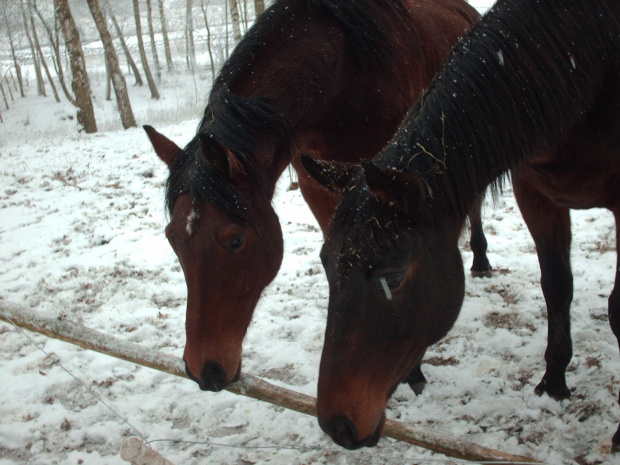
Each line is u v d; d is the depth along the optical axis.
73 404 3.70
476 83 2.28
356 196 2.08
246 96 3.06
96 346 2.71
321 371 2.10
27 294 5.27
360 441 2.06
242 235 2.61
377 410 2.10
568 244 3.27
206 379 2.59
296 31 3.28
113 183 8.80
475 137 2.24
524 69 2.34
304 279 5.18
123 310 4.85
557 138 2.49
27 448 3.33
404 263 2.00
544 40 2.39
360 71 3.42
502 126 2.30
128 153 11.03
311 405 2.47
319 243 5.90
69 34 16.14
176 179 2.69
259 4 10.92
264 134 2.89
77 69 16.42
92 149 12.03
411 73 3.61
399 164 2.16
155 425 3.44
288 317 4.59
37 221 7.36
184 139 11.34
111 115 27.94
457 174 2.19
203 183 2.53
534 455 2.88
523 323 4.14
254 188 2.79
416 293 2.10
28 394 3.80
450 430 3.14
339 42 3.35
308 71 3.21
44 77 45.12
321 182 2.27
